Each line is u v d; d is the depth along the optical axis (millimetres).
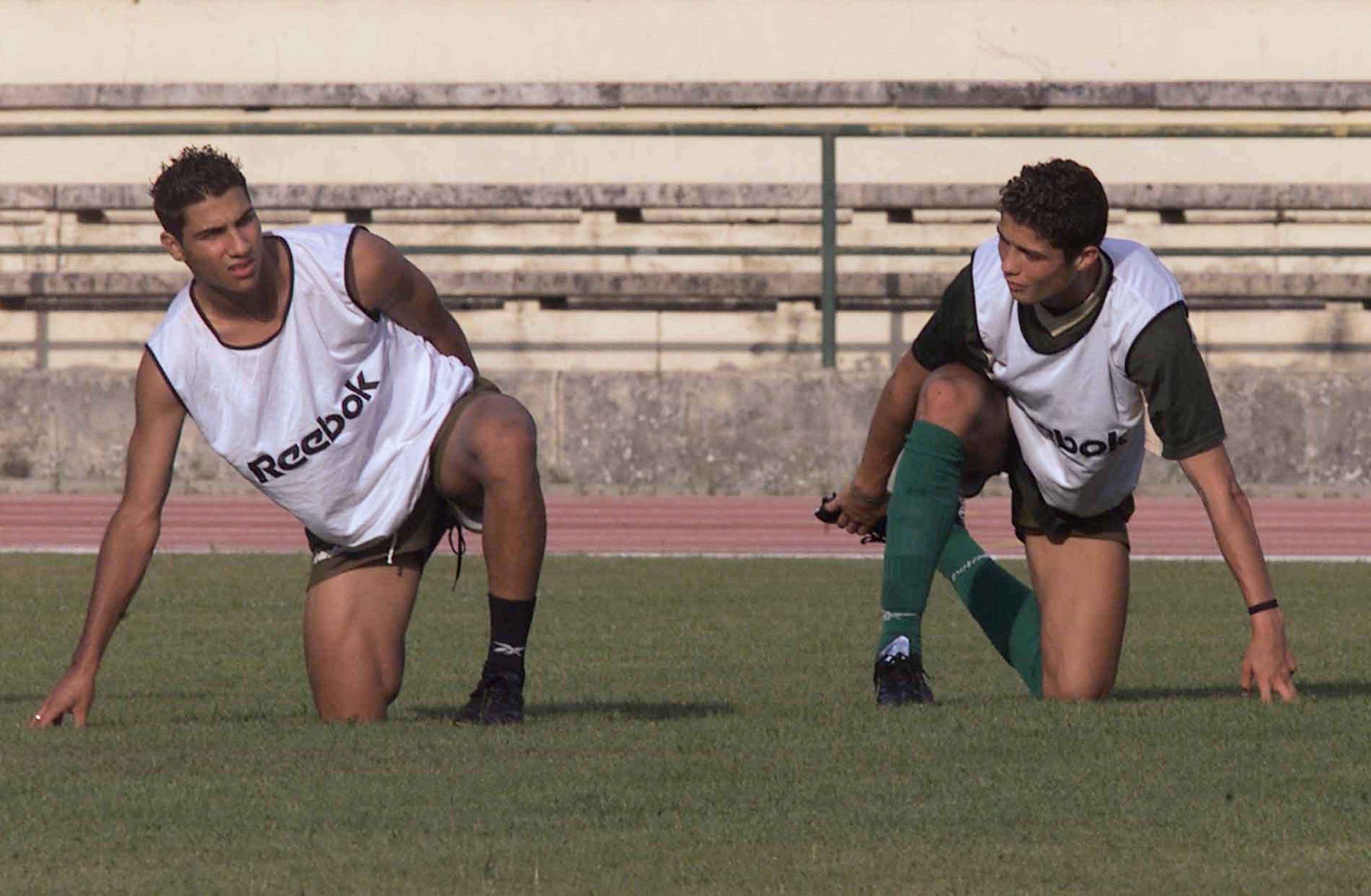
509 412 16391
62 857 10953
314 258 15727
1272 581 31906
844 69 70875
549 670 21078
